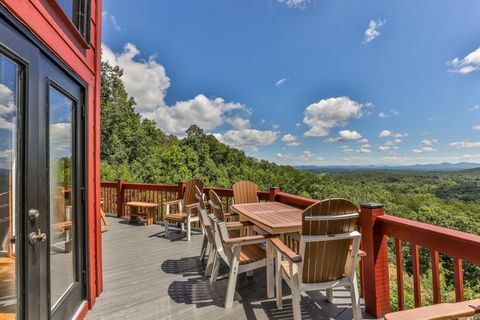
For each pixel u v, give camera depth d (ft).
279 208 11.89
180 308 8.54
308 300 8.99
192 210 17.67
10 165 5.09
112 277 10.94
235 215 13.70
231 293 8.63
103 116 65.51
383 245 7.81
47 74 6.14
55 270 6.84
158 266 12.18
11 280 5.04
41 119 5.83
